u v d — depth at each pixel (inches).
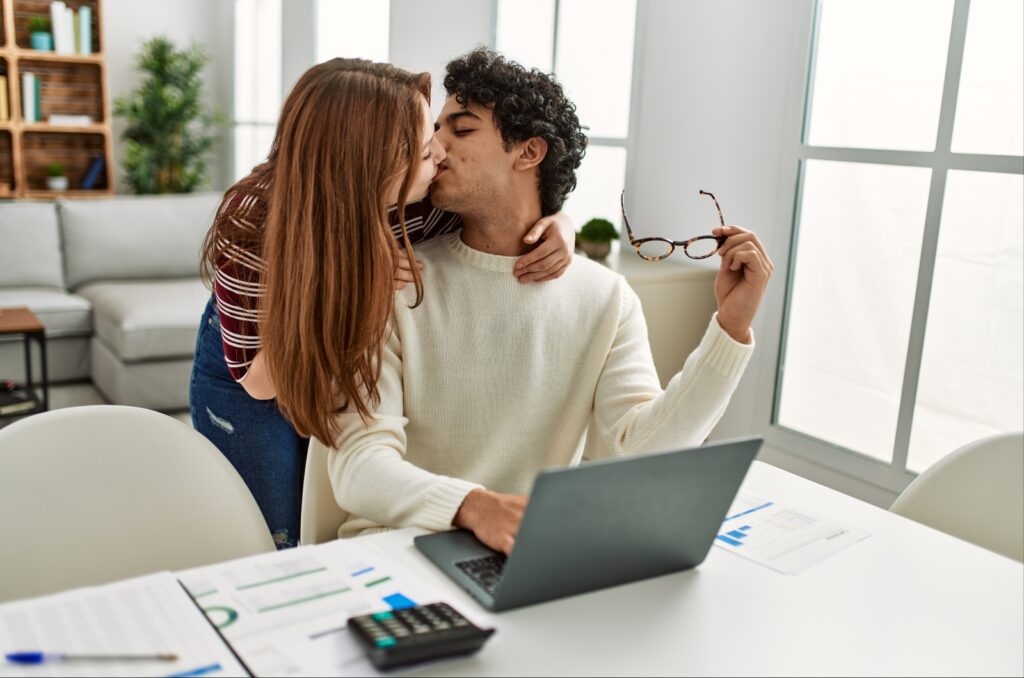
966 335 96.2
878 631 39.0
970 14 92.5
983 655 37.8
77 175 238.4
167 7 243.9
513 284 54.8
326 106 46.4
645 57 130.1
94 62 228.2
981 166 92.6
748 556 45.3
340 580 39.8
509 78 52.2
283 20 212.5
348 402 49.5
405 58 155.3
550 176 54.4
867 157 103.2
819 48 107.5
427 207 59.9
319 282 47.1
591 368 56.7
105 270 181.5
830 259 109.2
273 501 74.2
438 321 53.7
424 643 33.8
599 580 40.8
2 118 218.5
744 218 118.0
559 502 36.6
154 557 49.2
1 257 173.3
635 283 114.2
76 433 48.3
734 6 116.3
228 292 54.2
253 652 34.0
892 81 100.8
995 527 53.4
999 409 94.3
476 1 150.6
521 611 38.9
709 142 121.7
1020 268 90.9
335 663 33.7
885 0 100.6
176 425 50.9
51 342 169.0
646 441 53.8
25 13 226.4
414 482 46.9
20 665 32.2
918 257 100.1
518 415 54.9
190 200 191.5
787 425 116.7
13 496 46.1
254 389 56.6
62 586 46.9
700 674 35.1
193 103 234.8
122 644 33.8
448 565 42.0
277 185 47.6
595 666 35.1
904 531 49.3
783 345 115.9
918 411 101.5
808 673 35.7
